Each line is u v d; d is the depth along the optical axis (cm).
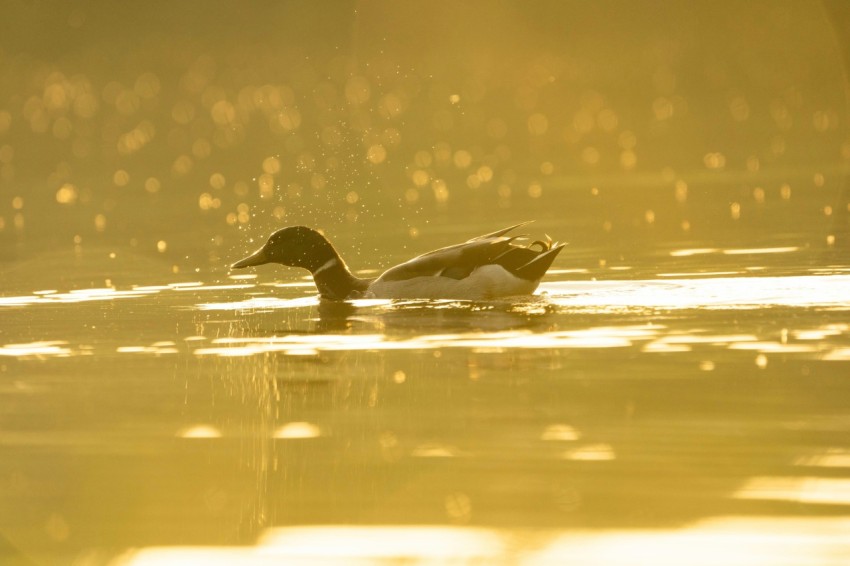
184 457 866
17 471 847
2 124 4988
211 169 3531
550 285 1521
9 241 2269
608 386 993
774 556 646
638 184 2809
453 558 668
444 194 2797
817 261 1614
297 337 1263
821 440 828
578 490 755
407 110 5084
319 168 3453
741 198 2441
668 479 766
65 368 1156
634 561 649
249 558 684
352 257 1916
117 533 730
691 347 1120
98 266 1911
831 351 1081
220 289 1641
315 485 793
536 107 5016
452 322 1302
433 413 941
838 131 3716
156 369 1140
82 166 3753
